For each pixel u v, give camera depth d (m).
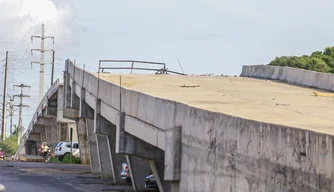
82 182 70.75
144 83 70.94
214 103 47.84
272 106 47.47
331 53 123.75
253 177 27.56
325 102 52.81
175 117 39.66
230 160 30.22
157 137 43.84
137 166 62.03
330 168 22.00
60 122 140.62
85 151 110.94
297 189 23.97
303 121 36.91
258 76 88.31
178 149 38.53
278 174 25.38
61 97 132.00
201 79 80.19
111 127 68.94
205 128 33.94
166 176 39.41
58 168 93.38
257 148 27.25
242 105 47.06
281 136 25.27
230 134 30.33
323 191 22.38
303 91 65.56
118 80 75.25
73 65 90.81
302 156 23.72
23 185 63.62
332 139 21.95
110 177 77.31
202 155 34.28
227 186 30.50
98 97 67.88
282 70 81.56
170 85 68.19
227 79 81.88
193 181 35.72
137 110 49.31
